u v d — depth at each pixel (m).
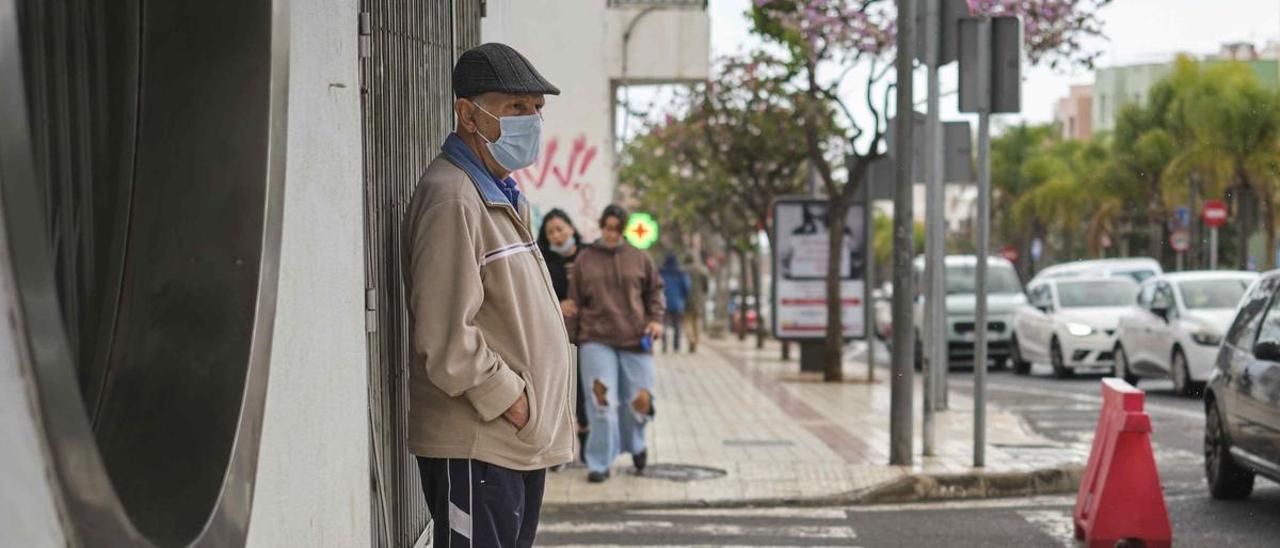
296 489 4.21
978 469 11.08
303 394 4.28
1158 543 8.08
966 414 16.81
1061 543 8.69
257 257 3.73
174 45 3.78
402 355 5.86
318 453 4.45
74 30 3.59
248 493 3.67
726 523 9.48
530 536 5.59
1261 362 9.73
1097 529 8.11
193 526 3.42
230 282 3.72
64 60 3.52
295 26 4.18
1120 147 58.09
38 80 3.37
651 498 10.24
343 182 4.75
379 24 5.47
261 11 3.77
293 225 4.17
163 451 3.57
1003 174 85.94
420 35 6.31
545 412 5.27
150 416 3.61
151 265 3.72
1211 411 10.67
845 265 24.20
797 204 24.95
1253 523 9.46
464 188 5.18
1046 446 12.98
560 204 21.72
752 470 11.55
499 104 5.36
